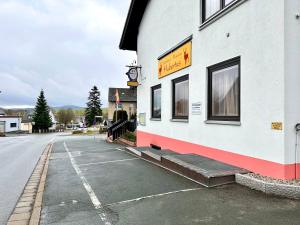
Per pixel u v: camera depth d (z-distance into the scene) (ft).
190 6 28.86
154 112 41.16
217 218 13.17
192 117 27.96
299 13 17.37
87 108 275.18
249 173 18.93
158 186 19.02
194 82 27.76
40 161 36.47
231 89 22.48
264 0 18.43
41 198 17.62
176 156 25.68
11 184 24.43
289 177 16.97
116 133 66.13
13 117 257.14
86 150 45.68
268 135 17.99
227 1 23.15
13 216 15.28
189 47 28.84
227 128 22.27
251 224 12.37
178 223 12.85
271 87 17.79
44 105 249.96
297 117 17.22
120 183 20.45
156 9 39.45
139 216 13.93
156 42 39.22
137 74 48.08
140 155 33.04
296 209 13.88
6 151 54.75
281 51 17.04
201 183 18.90
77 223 13.43
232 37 21.79
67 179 22.85
